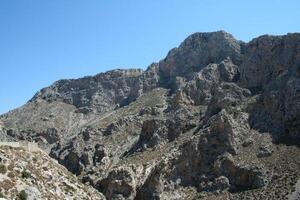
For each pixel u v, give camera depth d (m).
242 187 193.50
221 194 193.38
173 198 199.38
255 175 192.00
